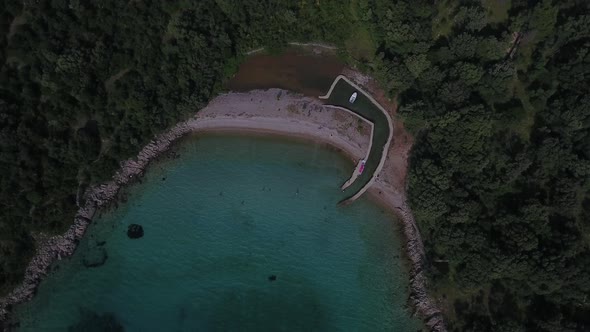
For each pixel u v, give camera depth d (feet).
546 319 333.62
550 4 352.08
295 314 363.56
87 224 362.53
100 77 362.33
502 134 367.45
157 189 374.22
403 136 384.06
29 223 347.77
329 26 387.75
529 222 342.64
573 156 343.26
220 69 380.37
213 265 367.45
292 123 385.29
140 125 368.07
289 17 376.68
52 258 355.15
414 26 361.30
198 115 381.81
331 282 369.91
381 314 366.22
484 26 365.81
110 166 362.33
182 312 359.46
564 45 362.33
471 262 343.46
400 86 377.09
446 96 355.77
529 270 334.03
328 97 389.60
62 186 352.90
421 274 367.66
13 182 344.08
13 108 345.10
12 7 349.82
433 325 359.46
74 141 355.15
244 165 383.24
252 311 362.33
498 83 355.15
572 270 328.08
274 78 391.45
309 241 374.63
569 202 343.67
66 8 358.02
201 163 380.78
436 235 359.46
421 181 355.36
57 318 352.69
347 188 381.81
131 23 366.84
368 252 374.43
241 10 375.04
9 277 341.41
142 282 362.53
